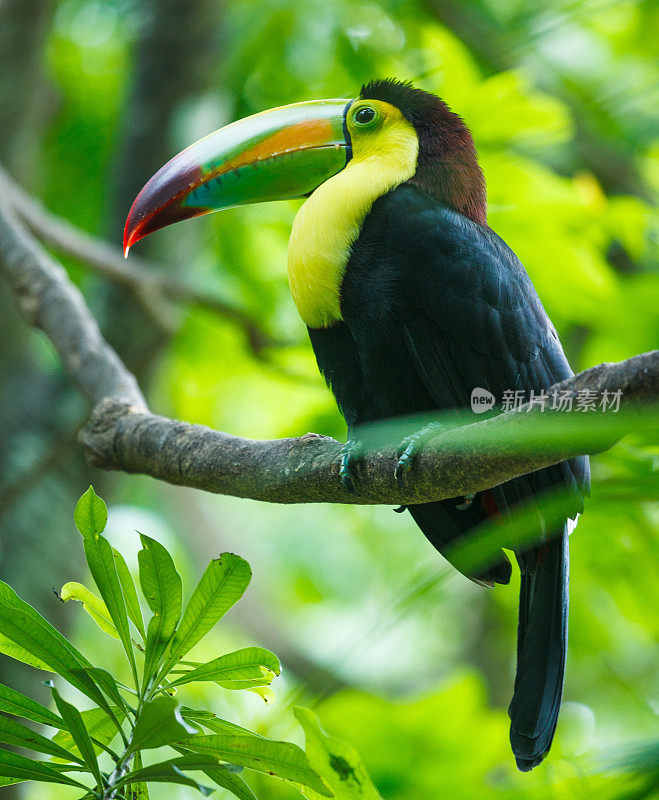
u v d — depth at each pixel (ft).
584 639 40.37
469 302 23.63
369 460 19.88
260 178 26.45
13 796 34.58
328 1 43.96
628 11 46.60
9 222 31.22
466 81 36.76
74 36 51.70
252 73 44.68
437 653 53.88
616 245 46.78
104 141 50.75
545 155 45.96
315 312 24.35
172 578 15.98
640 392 14.35
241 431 49.70
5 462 38.52
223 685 16.96
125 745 15.83
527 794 13.10
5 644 16.33
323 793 15.52
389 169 24.71
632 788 11.39
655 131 47.21
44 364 43.52
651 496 12.85
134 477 54.80
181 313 42.34
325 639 57.41
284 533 60.90
